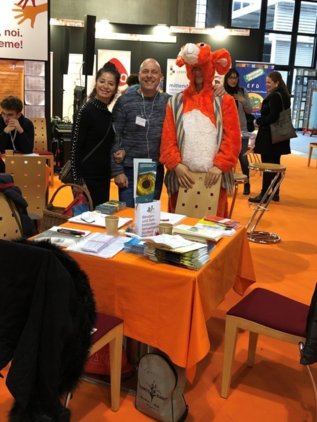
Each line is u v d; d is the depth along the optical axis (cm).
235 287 258
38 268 142
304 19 1395
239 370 240
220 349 257
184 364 181
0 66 569
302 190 703
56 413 143
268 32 1363
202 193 293
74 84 886
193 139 289
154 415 198
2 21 554
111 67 306
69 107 889
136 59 954
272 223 520
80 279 151
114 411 203
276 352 258
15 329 148
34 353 140
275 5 1335
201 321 179
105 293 198
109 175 321
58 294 140
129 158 314
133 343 224
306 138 1416
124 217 256
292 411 210
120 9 1069
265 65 1033
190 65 284
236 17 1266
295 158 1034
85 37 626
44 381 141
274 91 552
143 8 1081
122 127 314
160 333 188
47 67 588
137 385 204
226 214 318
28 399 140
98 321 192
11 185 229
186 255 186
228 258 226
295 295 329
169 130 296
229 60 289
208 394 219
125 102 311
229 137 291
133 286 191
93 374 225
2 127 435
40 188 375
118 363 198
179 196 296
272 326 199
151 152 312
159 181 321
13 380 139
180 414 196
